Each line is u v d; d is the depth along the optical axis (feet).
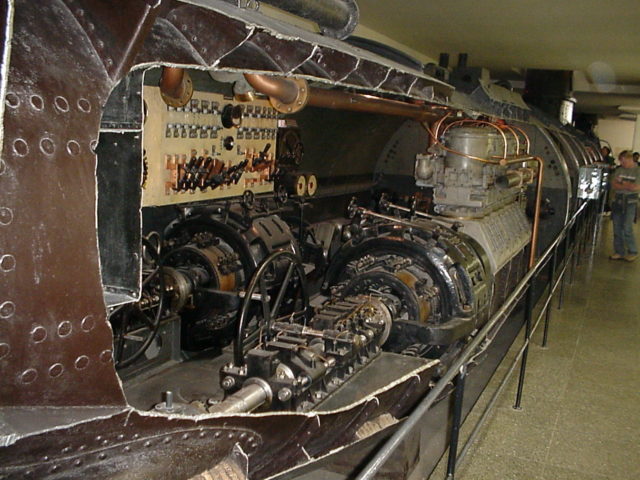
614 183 33.47
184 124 13.99
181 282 13.02
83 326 4.50
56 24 4.28
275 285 14.44
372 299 11.87
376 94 14.06
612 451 12.47
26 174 4.06
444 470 11.50
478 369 16.49
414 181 23.47
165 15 5.09
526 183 20.13
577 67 35.09
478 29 23.21
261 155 16.79
